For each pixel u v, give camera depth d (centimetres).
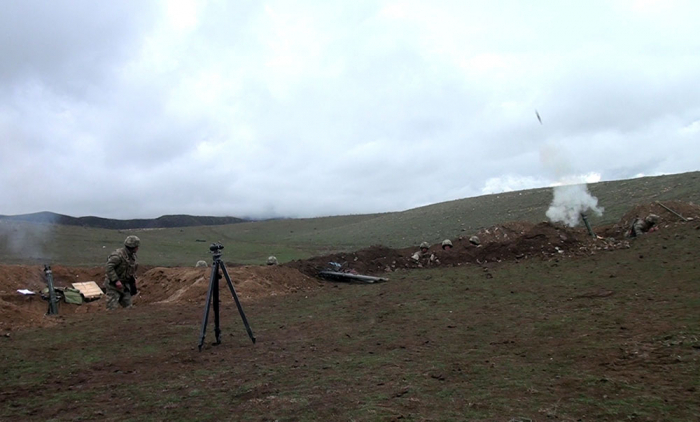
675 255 1180
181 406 466
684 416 380
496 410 417
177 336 801
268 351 680
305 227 5641
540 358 571
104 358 668
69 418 448
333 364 597
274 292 1323
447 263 1761
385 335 754
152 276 1609
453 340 694
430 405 436
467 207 3862
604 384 462
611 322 693
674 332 600
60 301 1472
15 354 698
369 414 419
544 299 933
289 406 450
